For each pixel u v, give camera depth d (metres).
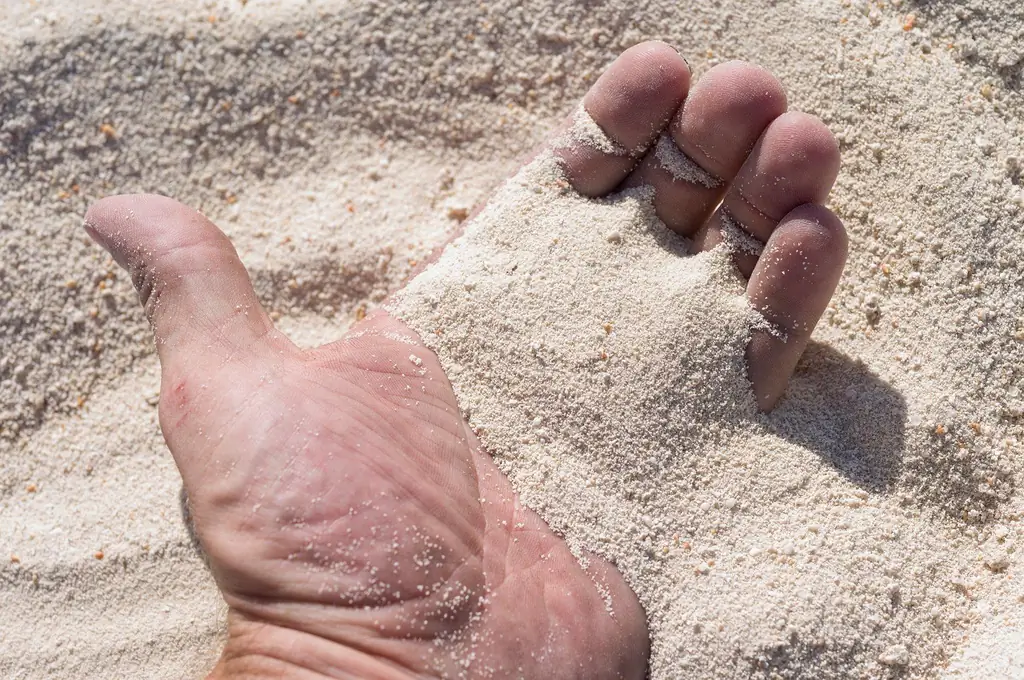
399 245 0.41
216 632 0.38
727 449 0.38
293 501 0.36
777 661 0.36
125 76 0.41
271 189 0.41
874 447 0.38
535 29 0.42
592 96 0.39
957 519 0.39
